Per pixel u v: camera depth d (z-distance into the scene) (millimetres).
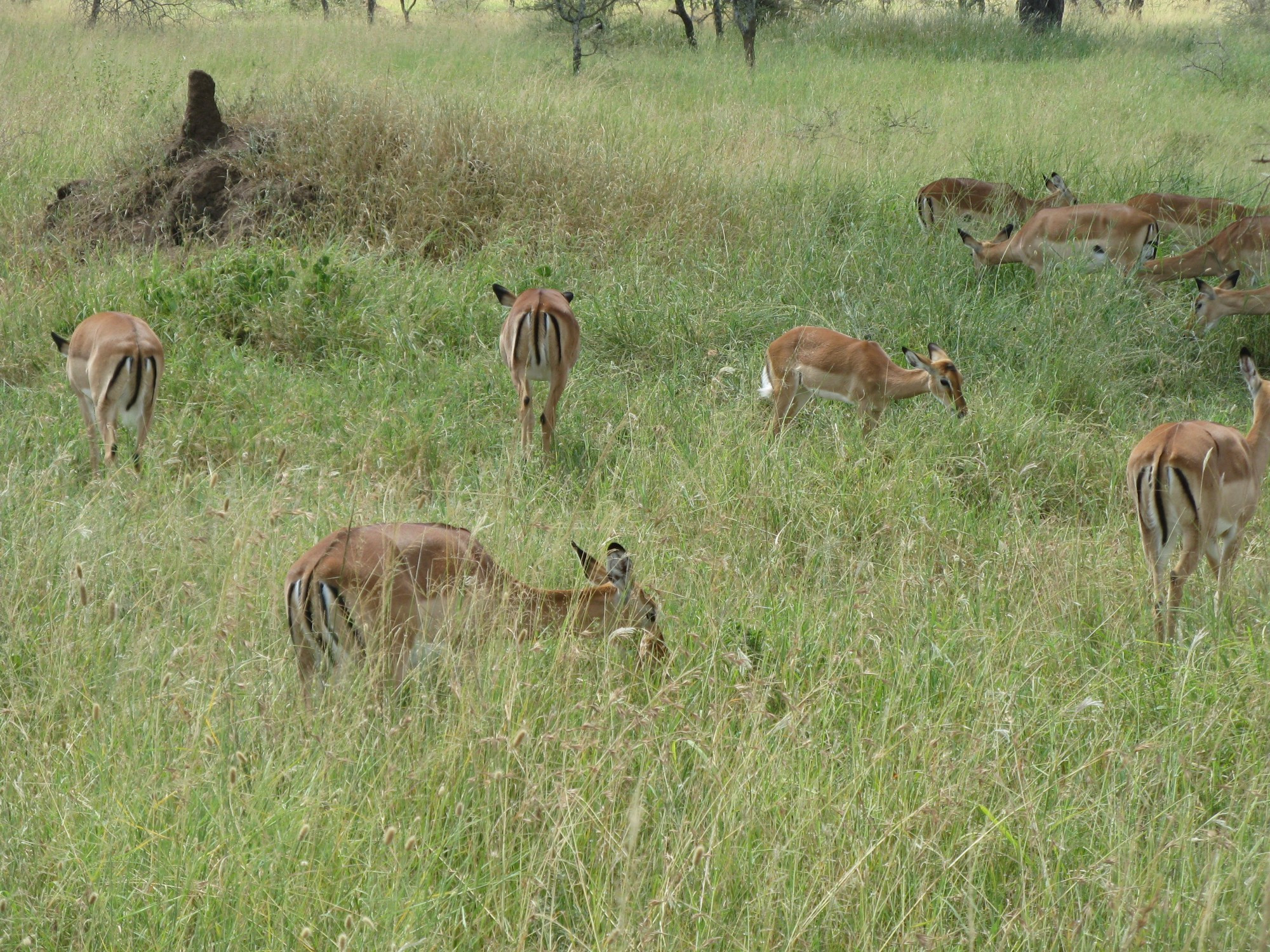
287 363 13812
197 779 5836
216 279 14812
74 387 11508
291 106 19594
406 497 10086
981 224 19578
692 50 38312
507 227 17125
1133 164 22250
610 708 6523
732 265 16688
